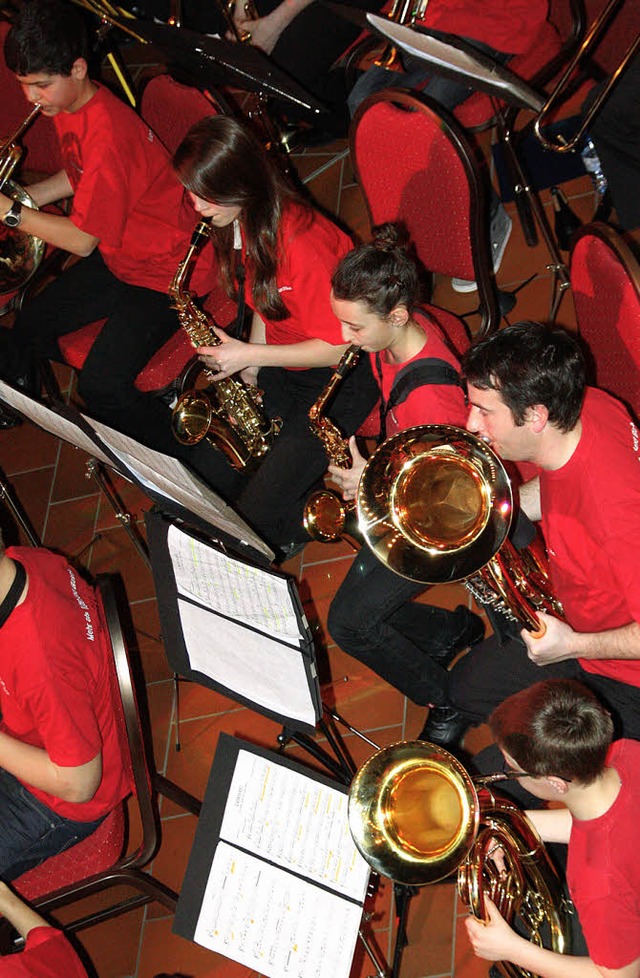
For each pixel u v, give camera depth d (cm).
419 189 292
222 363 303
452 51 256
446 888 287
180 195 334
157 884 255
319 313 283
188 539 235
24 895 262
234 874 222
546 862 223
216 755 230
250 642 233
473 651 272
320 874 217
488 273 297
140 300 346
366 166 303
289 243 275
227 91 472
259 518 327
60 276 374
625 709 238
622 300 241
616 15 317
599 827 197
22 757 240
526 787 208
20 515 349
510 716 200
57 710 232
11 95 378
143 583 379
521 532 244
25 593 235
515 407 202
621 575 206
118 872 252
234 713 340
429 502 233
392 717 322
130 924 311
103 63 507
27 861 261
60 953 227
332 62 397
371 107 288
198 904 223
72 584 251
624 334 245
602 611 229
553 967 203
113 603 242
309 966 213
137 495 399
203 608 239
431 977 276
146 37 315
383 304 235
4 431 434
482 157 404
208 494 264
